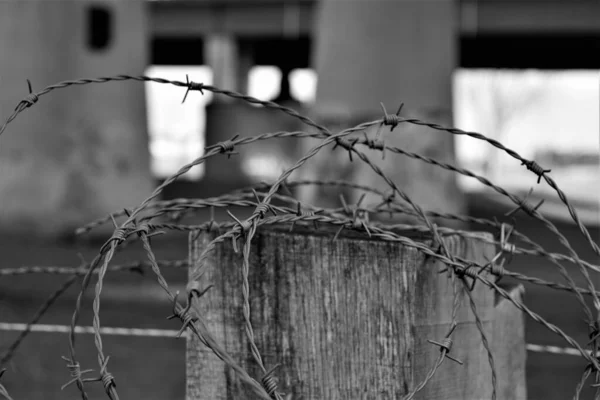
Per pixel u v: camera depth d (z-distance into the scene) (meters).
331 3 17.70
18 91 17.98
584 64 41.50
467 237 1.93
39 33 18.06
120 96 18.58
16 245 15.33
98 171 18.05
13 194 17.62
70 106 18.14
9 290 9.73
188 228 1.83
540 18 30.00
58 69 18.14
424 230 1.92
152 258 1.57
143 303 9.01
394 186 1.83
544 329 8.30
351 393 1.73
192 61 46.84
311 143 17.03
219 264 1.81
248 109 37.81
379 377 1.71
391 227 1.95
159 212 1.75
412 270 1.70
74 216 17.67
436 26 17.11
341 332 1.74
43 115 17.91
